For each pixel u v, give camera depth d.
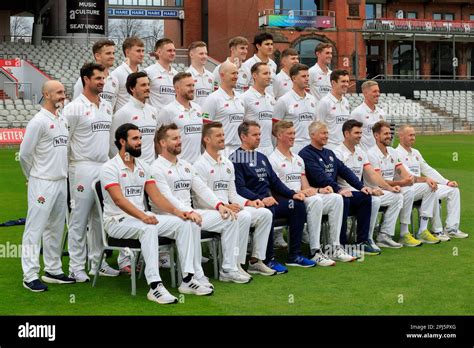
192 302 5.91
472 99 43.25
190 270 6.26
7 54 34.19
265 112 8.70
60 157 6.45
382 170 8.89
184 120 7.77
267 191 7.50
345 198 7.93
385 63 46.03
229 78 8.30
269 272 6.98
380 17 50.22
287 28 43.22
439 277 6.77
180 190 6.89
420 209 8.84
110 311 5.63
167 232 6.30
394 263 7.50
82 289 6.46
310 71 9.98
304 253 8.20
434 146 27.11
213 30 50.59
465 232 9.40
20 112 27.95
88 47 35.38
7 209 11.65
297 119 8.96
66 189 6.59
